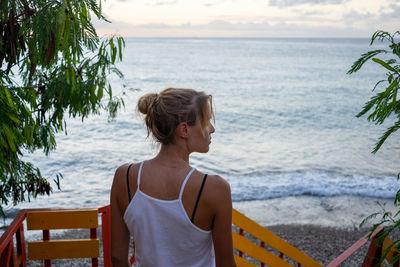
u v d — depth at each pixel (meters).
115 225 1.43
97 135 22.77
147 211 1.31
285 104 36.97
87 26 2.61
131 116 28.16
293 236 9.78
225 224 1.29
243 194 13.57
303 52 152.62
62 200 12.53
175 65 82.38
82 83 3.82
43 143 4.57
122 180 1.38
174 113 1.28
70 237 9.46
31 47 2.78
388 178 15.88
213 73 66.88
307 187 14.47
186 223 1.28
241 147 21.45
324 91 46.84
